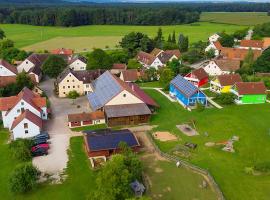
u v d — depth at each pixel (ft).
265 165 207.21
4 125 278.67
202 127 272.51
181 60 505.66
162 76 393.29
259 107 316.40
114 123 277.23
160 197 185.78
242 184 196.24
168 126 276.21
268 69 418.92
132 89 309.42
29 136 256.52
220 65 431.84
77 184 198.90
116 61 513.45
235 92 331.57
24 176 190.19
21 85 339.98
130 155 205.05
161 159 225.76
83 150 238.07
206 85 386.52
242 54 508.53
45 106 286.87
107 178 176.65
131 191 178.40
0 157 230.07
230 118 288.10
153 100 324.39
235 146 239.91
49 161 223.51
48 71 402.52
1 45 585.63
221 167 214.07
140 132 266.16
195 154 230.07
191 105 315.78
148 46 595.88
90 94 322.75
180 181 200.54
